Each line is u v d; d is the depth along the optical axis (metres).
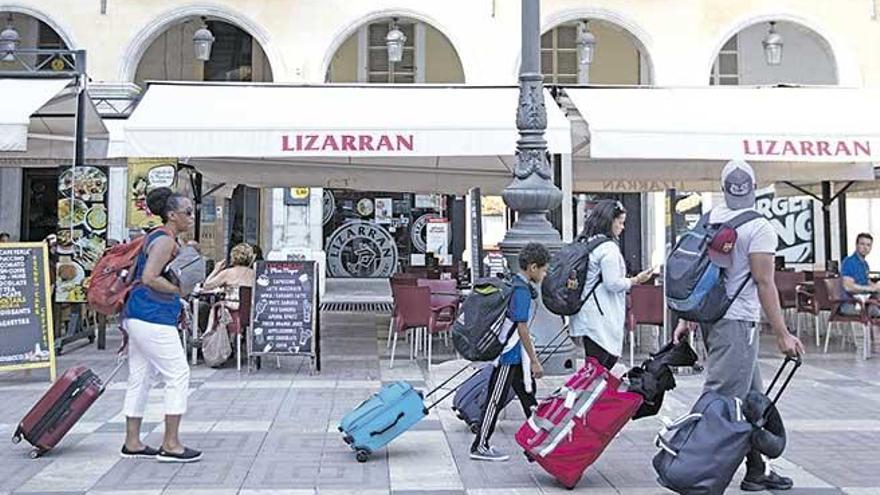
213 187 17.39
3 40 15.37
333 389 8.85
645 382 5.35
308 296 9.85
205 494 5.23
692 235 5.27
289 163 14.16
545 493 5.28
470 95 12.20
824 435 6.82
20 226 18.81
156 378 6.31
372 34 20.52
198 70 20.50
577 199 19.92
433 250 21.97
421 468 5.85
